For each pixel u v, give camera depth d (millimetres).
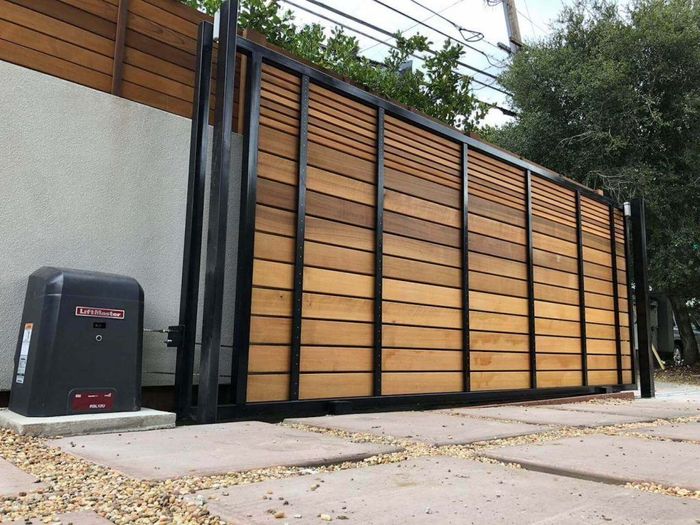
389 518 1740
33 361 2969
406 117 4996
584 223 7199
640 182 10953
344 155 4496
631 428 4086
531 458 2766
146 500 1839
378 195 4676
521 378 5895
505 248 5938
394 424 3785
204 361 3488
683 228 11086
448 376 5125
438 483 2207
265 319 3846
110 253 3688
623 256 7918
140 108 3918
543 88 12734
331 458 2543
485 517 1779
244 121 3982
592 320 7094
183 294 3682
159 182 3965
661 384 10414
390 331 4691
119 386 3188
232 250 4145
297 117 4195
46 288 3045
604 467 2580
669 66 11523
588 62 12148
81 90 3648
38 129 3449
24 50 3510
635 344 8266
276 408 3801
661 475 2432
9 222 3303
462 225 5445
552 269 6547
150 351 3812
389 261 4754
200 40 3934
